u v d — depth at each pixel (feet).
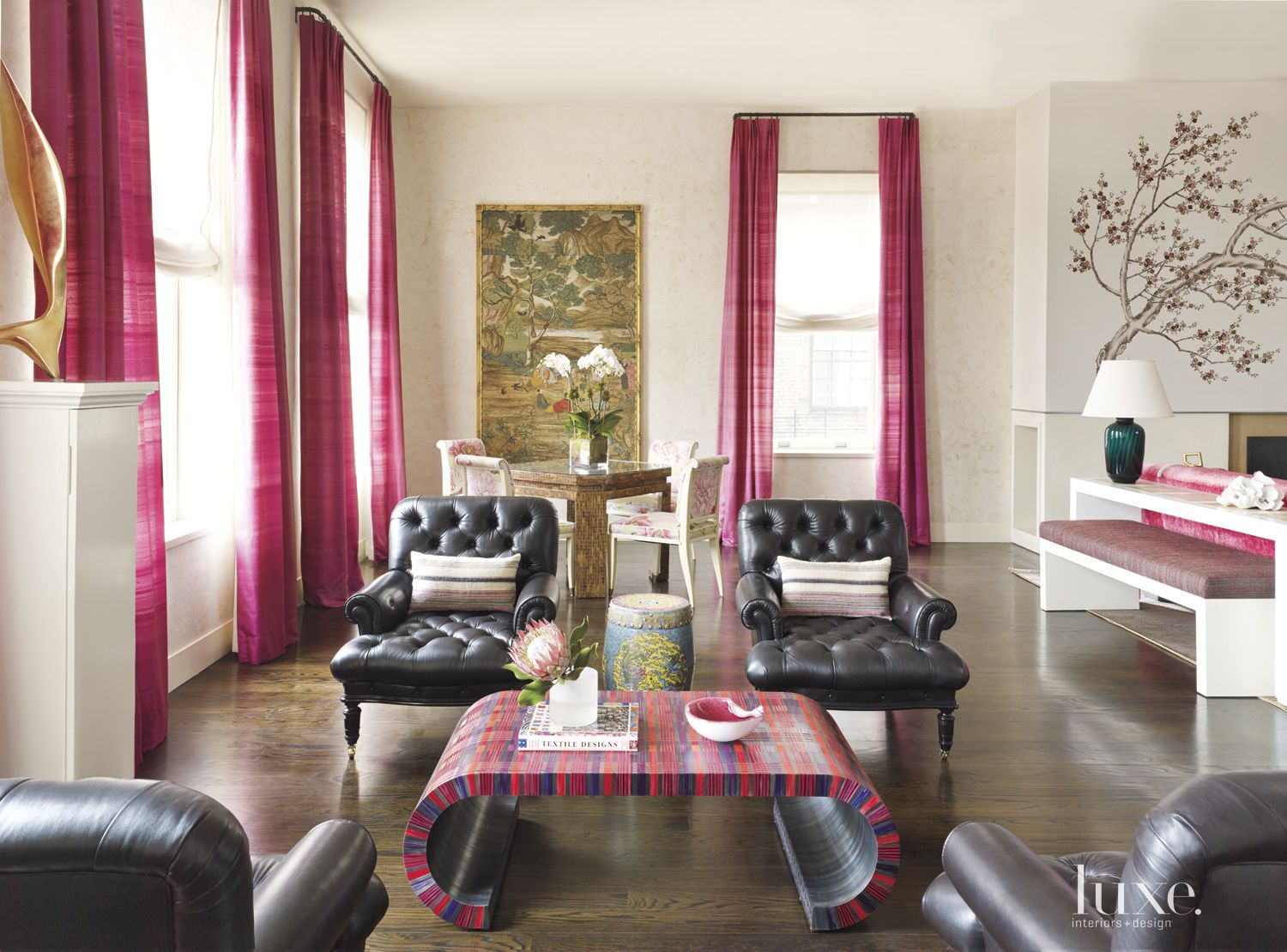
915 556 23.35
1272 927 3.56
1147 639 15.87
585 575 18.47
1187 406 23.31
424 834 7.36
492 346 24.95
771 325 24.39
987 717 12.21
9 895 3.42
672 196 24.72
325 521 17.61
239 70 14.16
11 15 8.99
